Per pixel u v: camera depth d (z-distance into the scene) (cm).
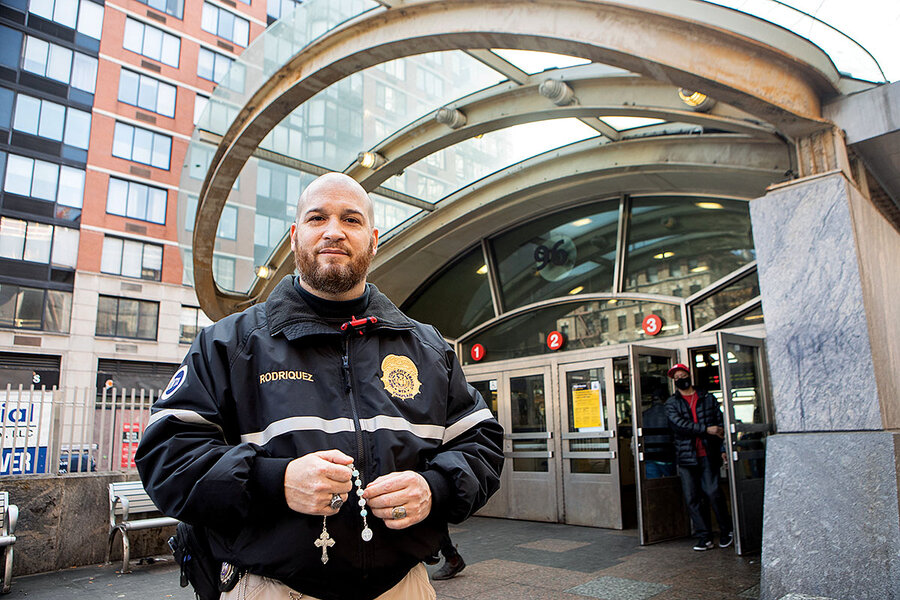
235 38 3322
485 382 934
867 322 409
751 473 621
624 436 784
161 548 647
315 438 139
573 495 799
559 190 830
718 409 641
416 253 970
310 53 585
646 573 522
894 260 517
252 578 139
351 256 160
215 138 730
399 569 145
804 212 448
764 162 620
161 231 2923
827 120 474
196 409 141
